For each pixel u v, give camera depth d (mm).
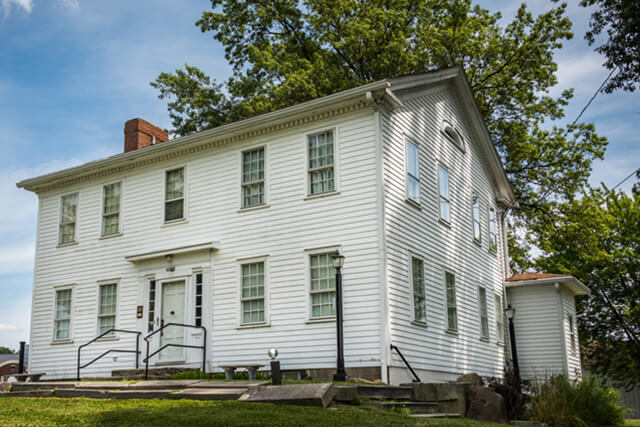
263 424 8719
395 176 16625
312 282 16391
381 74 28578
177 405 10430
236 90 31734
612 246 34375
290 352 16266
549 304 23812
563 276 24375
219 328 17688
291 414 9508
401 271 16141
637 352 34969
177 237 19281
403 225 16656
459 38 29812
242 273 17703
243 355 17047
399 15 27906
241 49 31641
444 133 20703
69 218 22219
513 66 30719
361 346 15219
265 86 30125
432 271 18078
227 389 11727
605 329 35406
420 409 12742
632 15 14172
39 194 23266
